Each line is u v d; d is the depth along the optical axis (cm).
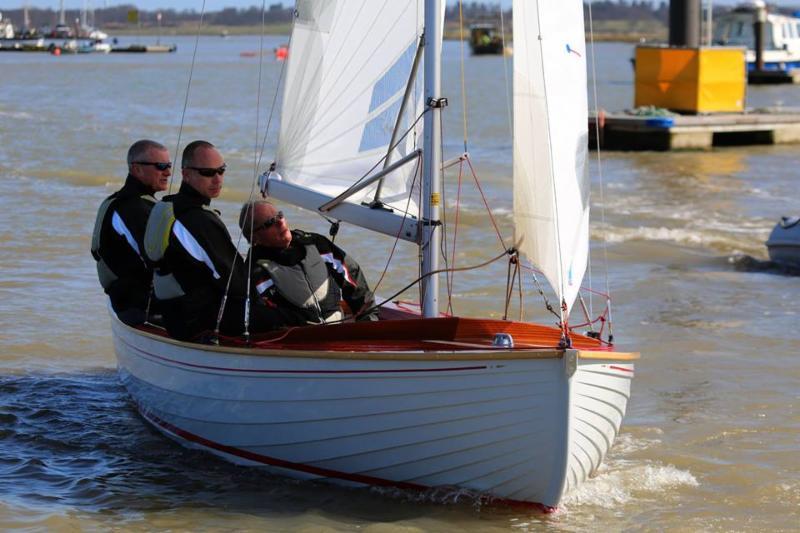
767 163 2409
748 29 5934
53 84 5038
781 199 1848
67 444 691
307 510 589
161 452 677
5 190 1702
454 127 3119
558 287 551
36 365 862
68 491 615
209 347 624
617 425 617
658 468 673
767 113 2912
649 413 781
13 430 714
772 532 584
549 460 561
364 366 573
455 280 1182
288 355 590
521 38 550
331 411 589
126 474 640
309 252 646
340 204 670
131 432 714
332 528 568
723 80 2919
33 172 1917
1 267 1177
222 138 2647
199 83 5341
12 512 580
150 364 690
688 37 3141
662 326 1020
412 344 593
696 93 2889
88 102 3831
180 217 619
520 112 555
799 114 2878
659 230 1520
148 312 709
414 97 711
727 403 803
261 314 629
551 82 546
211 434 655
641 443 720
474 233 1459
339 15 719
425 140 617
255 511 590
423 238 626
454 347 578
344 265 673
